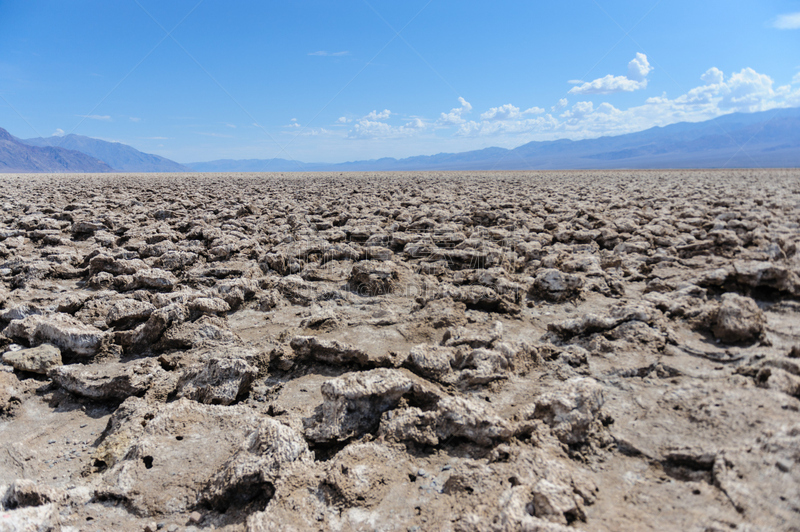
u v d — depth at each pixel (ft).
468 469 10.32
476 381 14.42
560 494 8.88
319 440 12.16
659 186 81.05
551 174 164.14
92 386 15.15
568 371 15.40
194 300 20.40
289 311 23.66
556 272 23.50
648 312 18.19
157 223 46.80
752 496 8.76
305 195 78.33
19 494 10.03
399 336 19.53
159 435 12.24
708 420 11.48
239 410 13.42
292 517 9.50
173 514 10.13
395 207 59.41
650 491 9.70
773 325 17.63
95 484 11.16
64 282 29.17
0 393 14.76
